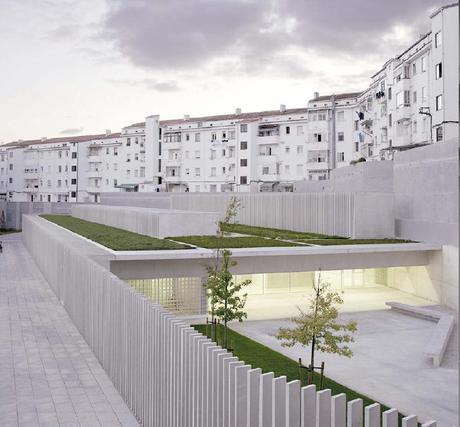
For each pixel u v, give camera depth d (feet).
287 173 230.48
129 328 31.37
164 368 24.93
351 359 49.34
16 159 327.88
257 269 71.67
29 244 124.06
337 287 88.79
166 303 67.72
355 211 88.99
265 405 16.63
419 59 149.18
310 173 223.10
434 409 36.50
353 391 40.09
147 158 267.59
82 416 29.84
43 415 29.89
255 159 234.99
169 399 24.18
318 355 50.70
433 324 64.34
